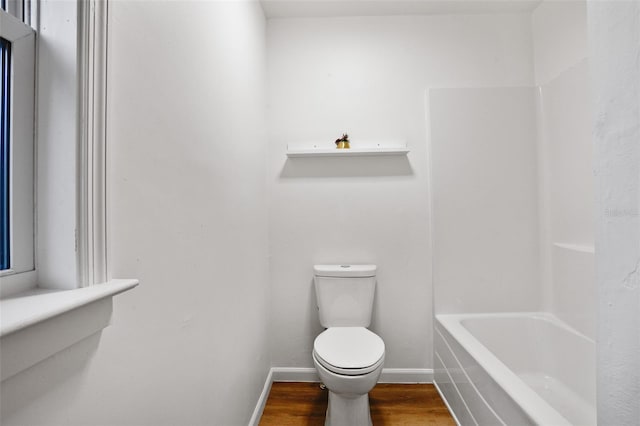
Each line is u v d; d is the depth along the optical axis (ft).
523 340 6.55
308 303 7.03
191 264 3.09
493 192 6.88
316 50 7.10
